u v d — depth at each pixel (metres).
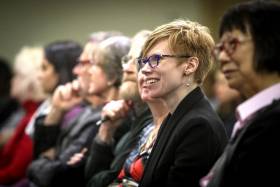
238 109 3.27
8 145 7.81
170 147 3.77
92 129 5.71
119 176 4.40
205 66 3.97
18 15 13.20
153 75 3.90
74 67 6.92
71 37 12.88
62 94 6.35
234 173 3.05
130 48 5.03
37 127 6.41
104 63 5.34
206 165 3.64
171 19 12.16
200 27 4.03
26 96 8.05
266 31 3.07
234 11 3.23
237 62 3.17
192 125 3.72
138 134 4.62
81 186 5.73
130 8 12.47
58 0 12.94
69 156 5.76
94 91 5.46
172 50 3.87
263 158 2.96
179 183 3.63
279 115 2.98
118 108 4.91
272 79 3.10
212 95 8.95
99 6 12.69
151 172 3.83
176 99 3.95
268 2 3.18
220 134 3.80
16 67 8.36
